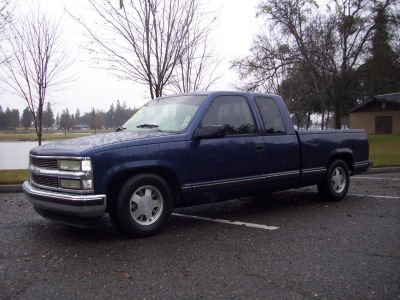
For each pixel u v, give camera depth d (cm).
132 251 401
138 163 429
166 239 445
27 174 995
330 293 298
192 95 538
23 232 483
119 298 292
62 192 420
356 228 492
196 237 454
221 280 324
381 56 2481
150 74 930
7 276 335
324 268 350
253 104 562
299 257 380
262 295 296
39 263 368
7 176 955
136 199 439
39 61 1209
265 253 393
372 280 322
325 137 648
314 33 2358
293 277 330
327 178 658
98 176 405
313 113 4150
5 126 12200
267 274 337
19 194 806
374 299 288
